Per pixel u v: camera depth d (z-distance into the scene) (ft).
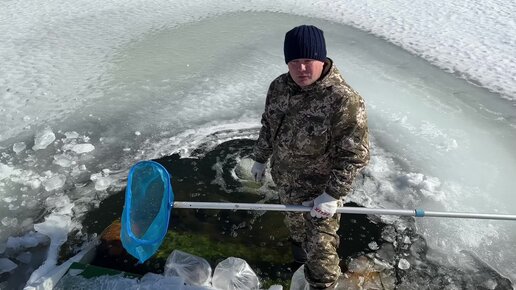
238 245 10.45
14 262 10.13
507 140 14.82
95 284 8.89
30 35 22.36
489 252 10.47
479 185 12.71
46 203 11.76
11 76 18.16
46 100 16.55
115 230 10.43
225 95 17.04
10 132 14.69
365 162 7.34
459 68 19.77
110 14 25.68
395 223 11.21
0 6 26.50
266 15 25.98
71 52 20.59
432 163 13.56
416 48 21.86
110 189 12.23
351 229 11.03
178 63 19.71
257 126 15.05
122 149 13.89
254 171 9.23
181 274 9.25
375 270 9.92
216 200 11.78
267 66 19.54
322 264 8.13
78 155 13.58
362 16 26.22
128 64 19.53
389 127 15.33
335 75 7.09
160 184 8.79
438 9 27.55
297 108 7.38
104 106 16.21
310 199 8.44
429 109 16.58
